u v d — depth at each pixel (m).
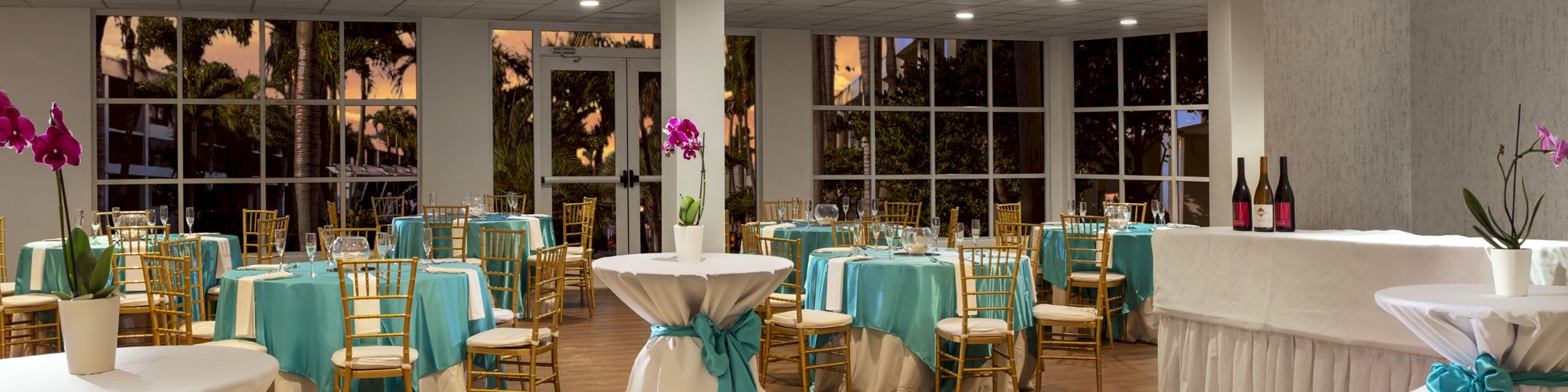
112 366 2.16
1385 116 4.07
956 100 11.48
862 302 5.19
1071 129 11.66
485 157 10.09
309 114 9.77
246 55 9.59
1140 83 11.20
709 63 6.57
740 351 3.84
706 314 3.79
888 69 11.27
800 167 10.91
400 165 10.01
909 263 5.20
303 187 9.79
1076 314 5.27
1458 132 3.86
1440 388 2.53
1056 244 7.48
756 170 10.95
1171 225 7.67
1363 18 4.12
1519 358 2.44
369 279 4.66
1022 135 11.70
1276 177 4.42
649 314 3.80
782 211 10.83
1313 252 3.40
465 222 7.43
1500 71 3.71
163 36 9.36
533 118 10.31
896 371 5.09
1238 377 3.69
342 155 9.84
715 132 6.58
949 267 5.17
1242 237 3.65
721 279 3.68
